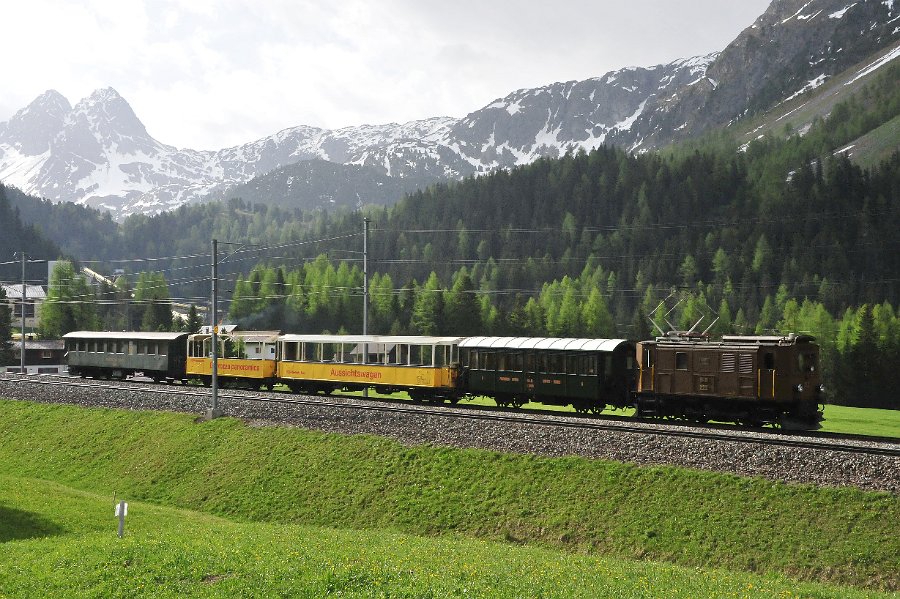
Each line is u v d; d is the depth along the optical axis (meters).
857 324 101.12
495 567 20.44
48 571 20.47
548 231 192.00
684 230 175.00
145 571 20.14
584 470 30.20
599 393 40.59
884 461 26.19
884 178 175.75
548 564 21.38
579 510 28.20
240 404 44.38
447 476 32.47
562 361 41.94
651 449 30.22
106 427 46.75
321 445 37.56
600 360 40.66
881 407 98.69
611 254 172.50
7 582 19.62
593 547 26.36
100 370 68.69
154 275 155.12
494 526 28.73
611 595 17.89
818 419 35.12
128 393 50.53
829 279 141.12
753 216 178.38
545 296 131.50
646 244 173.12
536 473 30.92
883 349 99.44
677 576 20.53
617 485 28.86
